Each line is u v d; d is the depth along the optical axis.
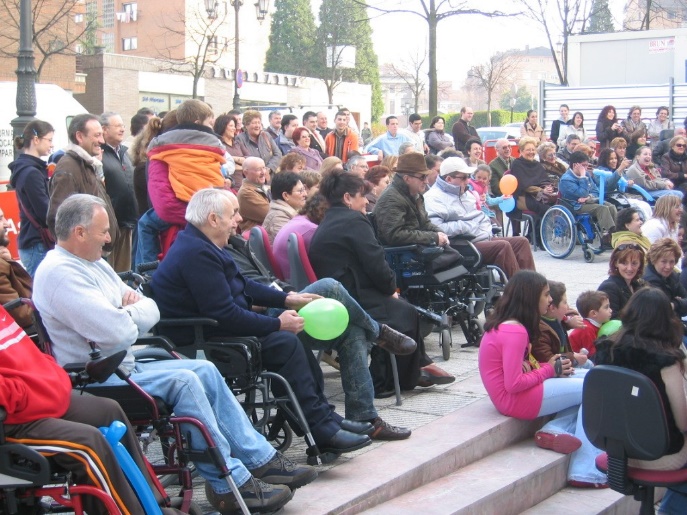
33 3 28.05
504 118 52.31
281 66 51.31
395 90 81.12
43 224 6.35
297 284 5.71
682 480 4.64
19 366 3.49
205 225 4.71
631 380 4.54
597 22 33.03
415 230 7.00
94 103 37.09
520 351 5.58
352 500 4.41
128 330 4.03
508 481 5.08
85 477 3.41
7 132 13.61
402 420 5.60
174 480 4.67
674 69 21.41
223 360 4.59
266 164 9.97
